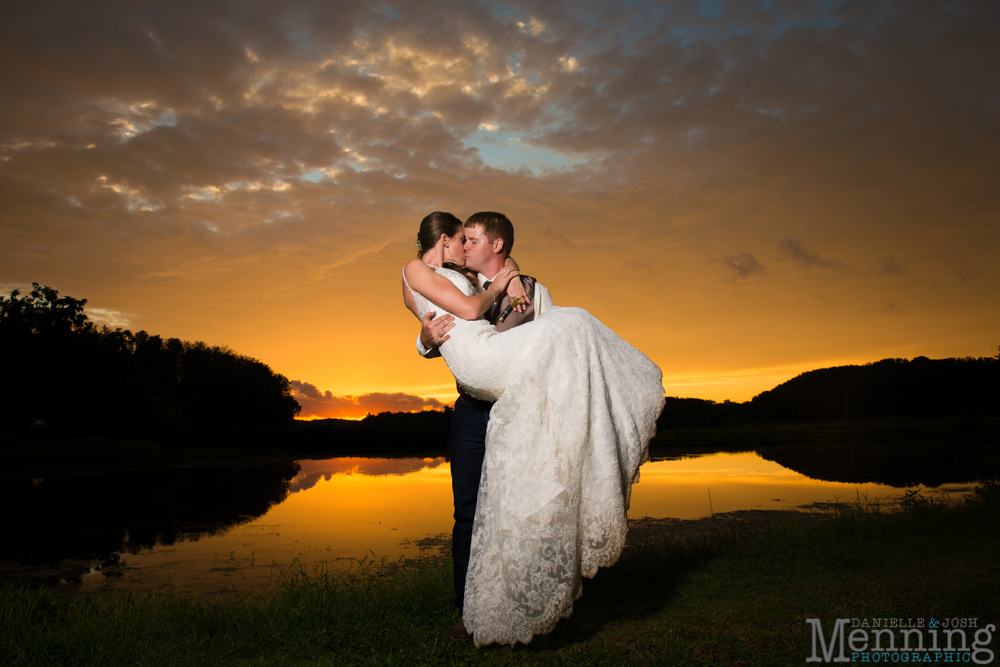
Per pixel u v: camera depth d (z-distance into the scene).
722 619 3.43
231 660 3.03
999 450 29.36
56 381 43.59
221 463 34.00
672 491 14.05
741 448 39.53
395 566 7.39
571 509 2.96
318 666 2.88
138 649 3.26
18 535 10.72
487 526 3.04
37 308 44.88
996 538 5.38
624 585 4.26
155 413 50.59
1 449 37.00
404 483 19.64
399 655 3.00
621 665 2.79
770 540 5.93
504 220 3.61
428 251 3.53
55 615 4.34
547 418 3.03
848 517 6.52
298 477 23.31
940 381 76.44
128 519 12.43
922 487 13.81
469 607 3.01
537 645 3.13
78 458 36.53
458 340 3.21
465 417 3.44
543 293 3.57
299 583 4.79
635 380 3.31
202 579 7.09
